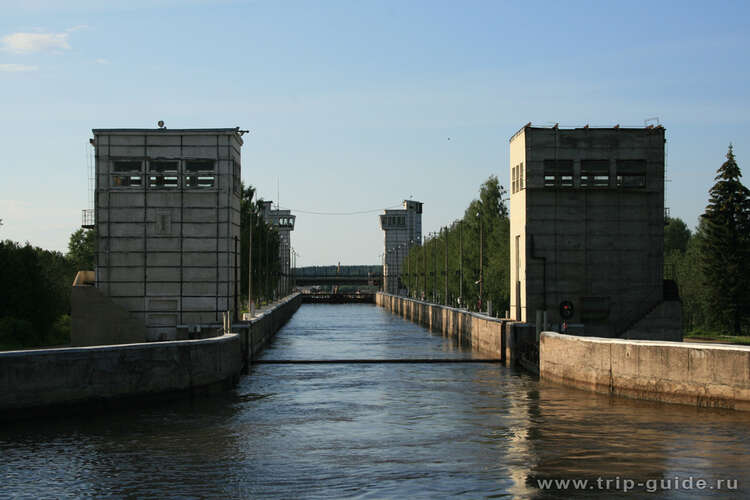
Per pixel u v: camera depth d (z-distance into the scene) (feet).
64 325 269.44
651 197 212.43
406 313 508.53
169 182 207.10
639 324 210.18
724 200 301.84
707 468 90.12
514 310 225.15
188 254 206.49
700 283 332.80
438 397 147.23
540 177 211.00
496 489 82.74
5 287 234.79
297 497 80.28
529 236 211.00
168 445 104.22
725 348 122.31
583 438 107.04
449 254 449.06
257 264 369.50
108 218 206.39
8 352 116.06
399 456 97.86
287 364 208.74
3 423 114.83
